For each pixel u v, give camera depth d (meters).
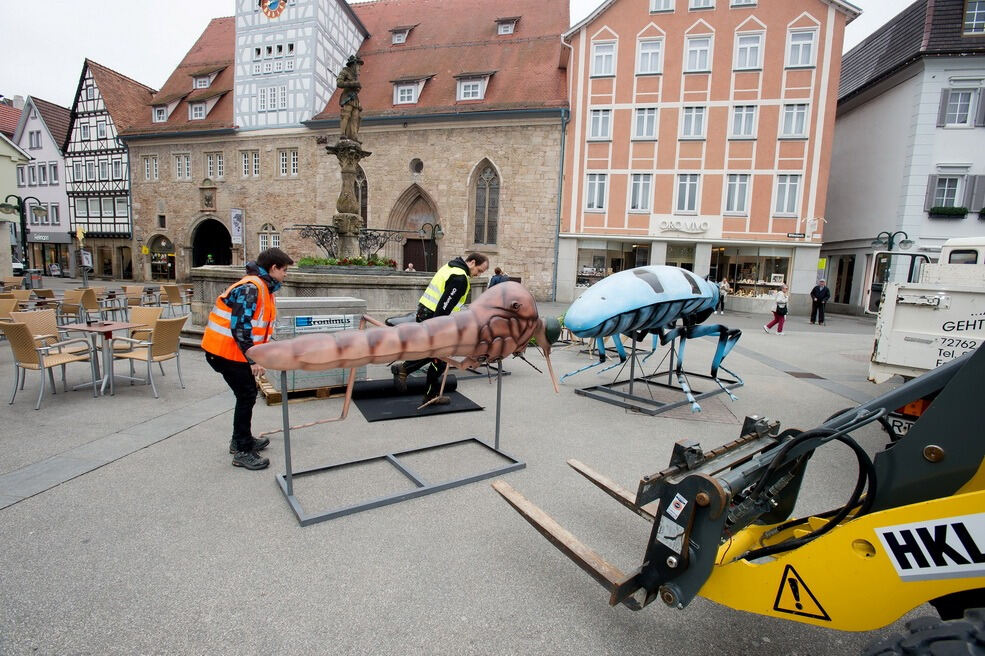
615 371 8.55
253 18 26.86
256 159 27.88
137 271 31.41
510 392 6.80
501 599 2.47
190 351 8.66
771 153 20.95
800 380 8.24
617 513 3.39
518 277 23.34
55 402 5.63
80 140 32.38
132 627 2.20
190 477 3.75
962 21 19.16
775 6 20.36
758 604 1.90
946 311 4.57
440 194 24.55
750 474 2.14
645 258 23.36
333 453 4.32
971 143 19.11
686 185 21.97
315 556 2.79
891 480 1.80
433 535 3.05
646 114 22.03
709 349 11.56
